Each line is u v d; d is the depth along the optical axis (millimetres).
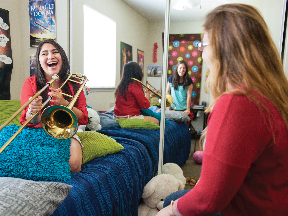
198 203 529
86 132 1505
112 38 3729
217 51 568
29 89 1307
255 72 521
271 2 1641
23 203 719
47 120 1001
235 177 485
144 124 2070
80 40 3025
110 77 3809
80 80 1506
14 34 2848
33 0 2842
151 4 2971
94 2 3213
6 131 1088
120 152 1462
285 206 532
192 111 1914
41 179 1013
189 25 1852
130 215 1341
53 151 1052
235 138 479
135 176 1424
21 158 1016
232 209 578
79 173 1131
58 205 816
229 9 573
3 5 2682
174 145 2025
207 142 529
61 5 2816
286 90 553
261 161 525
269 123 487
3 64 2729
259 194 545
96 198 1049
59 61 1354
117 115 2361
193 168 1943
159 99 2512
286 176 529
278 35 1659
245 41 536
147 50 2943
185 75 1879
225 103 507
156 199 1509
